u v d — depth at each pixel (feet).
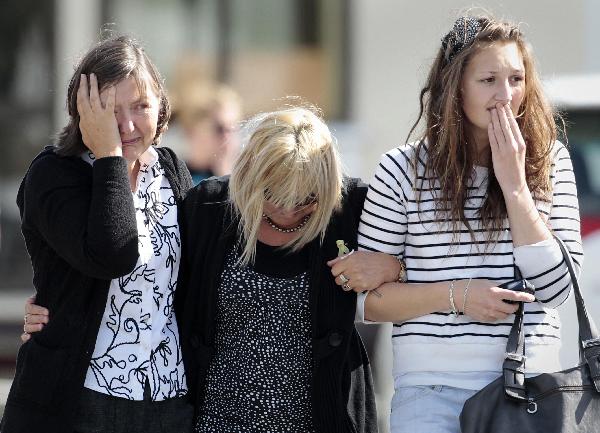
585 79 57.57
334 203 36.19
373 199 36.60
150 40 89.86
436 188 35.63
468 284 34.55
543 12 78.33
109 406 35.01
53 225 34.58
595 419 33.06
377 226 36.45
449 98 35.17
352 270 35.91
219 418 36.06
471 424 33.30
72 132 35.83
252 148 35.91
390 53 84.38
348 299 36.68
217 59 89.92
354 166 84.69
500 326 34.76
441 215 35.35
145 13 89.92
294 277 36.29
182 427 36.29
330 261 36.42
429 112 36.04
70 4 89.92
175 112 80.38
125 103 35.17
